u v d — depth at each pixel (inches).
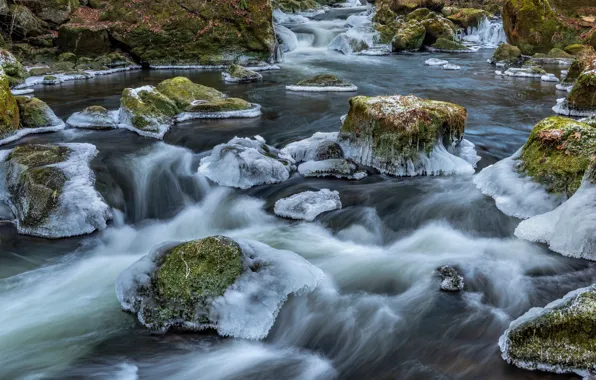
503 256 192.7
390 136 265.9
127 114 344.2
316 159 283.9
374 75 585.6
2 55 499.5
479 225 217.6
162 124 341.7
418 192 249.4
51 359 141.4
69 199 219.5
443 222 222.8
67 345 147.1
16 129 319.0
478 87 504.1
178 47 658.2
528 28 725.3
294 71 621.0
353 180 266.7
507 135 335.9
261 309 151.3
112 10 659.4
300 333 151.6
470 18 951.6
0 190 238.8
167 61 661.3
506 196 230.8
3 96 309.4
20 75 513.3
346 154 289.4
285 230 222.2
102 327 153.8
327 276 181.5
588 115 380.2
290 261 170.2
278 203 237.6
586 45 693.9
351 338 149.9
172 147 313.9
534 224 204.7
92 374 135.6
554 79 536.7
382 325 154.6
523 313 157.4
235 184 262.8
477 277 178.4
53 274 189.9
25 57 621.0
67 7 708.7
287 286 159.9
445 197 242.7
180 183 266.5
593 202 186.7
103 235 221.3
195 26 652.1
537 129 238.8
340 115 388.5
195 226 233.8
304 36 863.7
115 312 160.7
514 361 132.5
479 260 190.7
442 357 139.8
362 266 190.4
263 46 666.8
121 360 141.0
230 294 151.5
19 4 660.7
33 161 244.1
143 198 255.6
